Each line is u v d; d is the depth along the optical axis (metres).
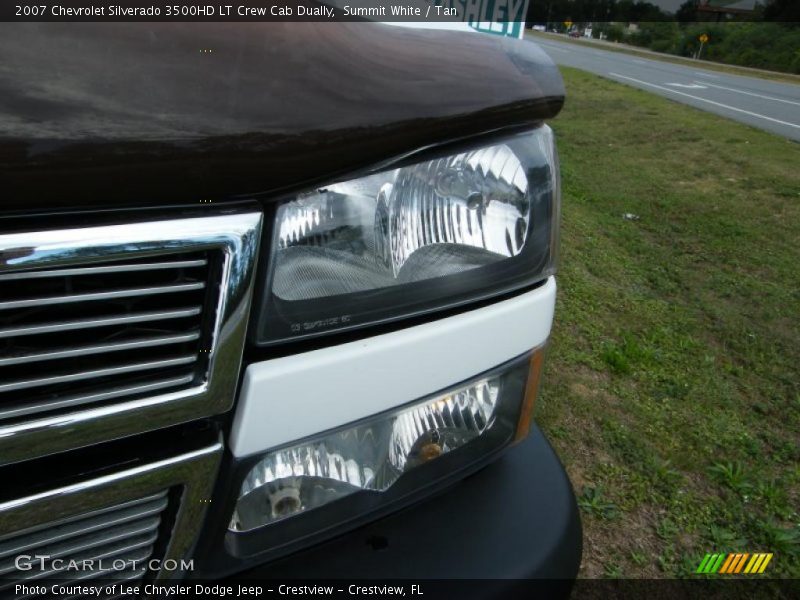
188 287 0.81
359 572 1.10
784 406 3.15
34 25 0.81
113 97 0.76
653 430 2.79
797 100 16.78
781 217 6.40
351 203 0.91
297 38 0.94
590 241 5.23
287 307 0.90
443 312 1.06
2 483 0.82
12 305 0.73
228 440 0.92
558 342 3.42
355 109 0.88
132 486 0.87
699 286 4.56
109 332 0.80
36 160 0.70
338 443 1.04
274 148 0.82
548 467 1.37
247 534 1.02
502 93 1.01
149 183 0.76
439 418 1.13
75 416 0.80
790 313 4.20
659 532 2.25
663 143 9.62
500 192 1.05
